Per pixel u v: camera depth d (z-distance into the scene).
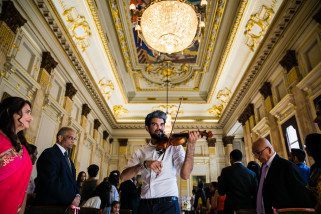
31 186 5.54
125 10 10.72
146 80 16.52
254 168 5.78
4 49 6.59
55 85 10.07
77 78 11.84
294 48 8.80
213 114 19.50
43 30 8.51
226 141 19.03
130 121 19.58
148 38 9.47
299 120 8.39
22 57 7.68
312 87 7.71
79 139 12.38
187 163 2.58
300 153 4.83
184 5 8.85
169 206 2.56
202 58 14.09
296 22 8.28
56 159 3.59
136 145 19.94
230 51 12.44
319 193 2.40
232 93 15.80
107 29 11.53
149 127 3.03
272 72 10.61
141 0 10.21
